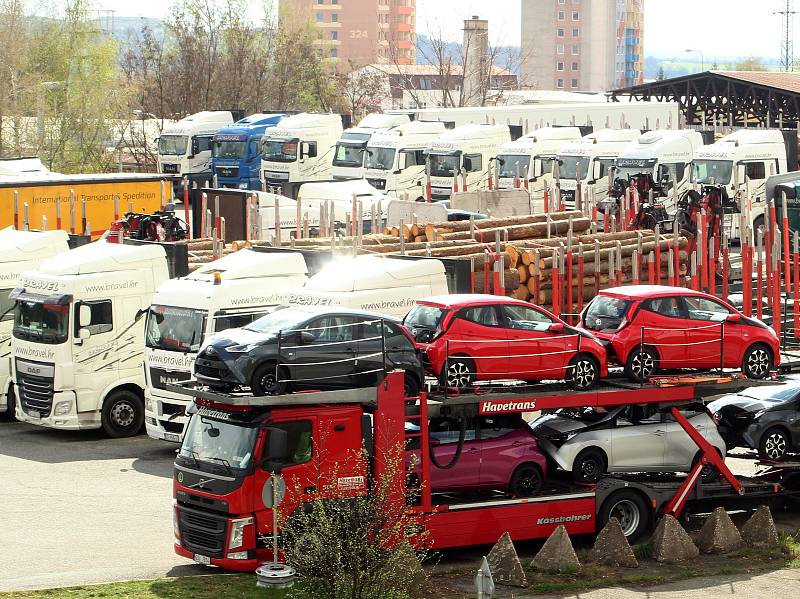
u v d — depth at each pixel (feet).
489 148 231.91
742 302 152.46
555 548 76.59
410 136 232.73
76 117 300.81
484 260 130.11
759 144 205.57
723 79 298.15
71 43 311.06
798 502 91.50
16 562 74.13
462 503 76.28
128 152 333.83
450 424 77.61
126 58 378.53
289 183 242.17
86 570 72.38
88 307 107.34
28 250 118.11
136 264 109.91
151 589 66.90
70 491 91.50
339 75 439.22
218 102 367.04
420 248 137.28
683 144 210.59
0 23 305.12
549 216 146.92
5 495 90.17
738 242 202.59
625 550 78.23
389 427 71.97
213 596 65.51
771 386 93.35
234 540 69.41
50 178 168.55
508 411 77.61
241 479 69.31
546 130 227.81
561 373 81.66
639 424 84.17
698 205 170.91
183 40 371.56
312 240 139.23
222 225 152.05
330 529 63.82
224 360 71.77
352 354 74.64
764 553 82.23
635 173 207.72
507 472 78.54
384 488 67.36
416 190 233.35
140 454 104.06
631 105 262.67
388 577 64.69
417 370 77.36
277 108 392.27
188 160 261.65
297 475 69.82
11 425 116.78
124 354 109.70
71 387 107.65
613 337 85.30
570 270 134.82
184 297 101.55
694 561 79.97
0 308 116.26
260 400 69.05
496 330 80.84
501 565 73.87
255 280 103.45
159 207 175.42
